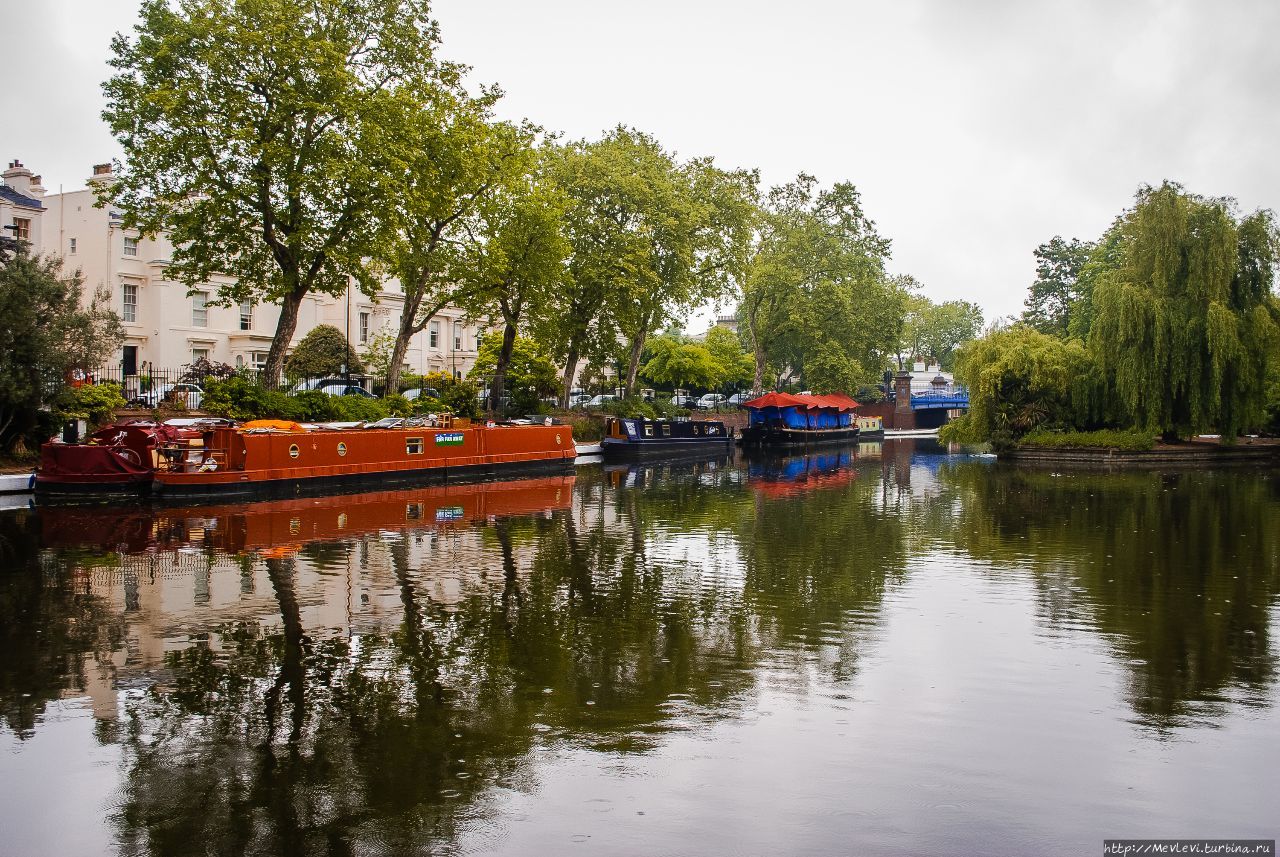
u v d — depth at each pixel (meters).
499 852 5.93
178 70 27.50
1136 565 15.97
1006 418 44.78
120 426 23.28
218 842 6.04
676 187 49.72
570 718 8.26
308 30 29.16
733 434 57.94
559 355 46.91
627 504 25.05
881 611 12.45
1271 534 19.50
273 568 14.77
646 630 11.33
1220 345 38.62
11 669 9.56
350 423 30.98
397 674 9.45
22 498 22.48
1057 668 9.91
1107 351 41.50
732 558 16.47
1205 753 7.62
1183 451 40.91
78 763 7.24
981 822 6.40
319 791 6.77
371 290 31.78
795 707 8.60
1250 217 40.09
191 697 8.74
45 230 46.22
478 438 32.06
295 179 27.77
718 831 6.21
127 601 12.45
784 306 64.31
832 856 5.92
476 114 35.94
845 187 67.38
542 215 37.91
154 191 28.31
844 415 68.88
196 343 47.56
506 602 12.73
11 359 22.89
